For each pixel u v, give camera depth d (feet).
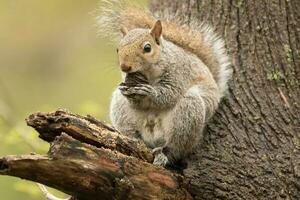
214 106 38.83
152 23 42.04
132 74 37.91
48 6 77.97
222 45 42.32
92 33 77.00
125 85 37.27
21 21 77.61
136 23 42.27
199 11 45.42
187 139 37.17
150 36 37.81
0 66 76.07
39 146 47.29
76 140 32.35
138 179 33.91
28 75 75.92
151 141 38.55
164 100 37.35
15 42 77.36
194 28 43.52
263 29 43.52
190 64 38.70
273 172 36.29
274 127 38.83
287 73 41.75
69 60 76.13
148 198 34.19
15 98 73.41
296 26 43.42
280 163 36.68
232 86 41.32
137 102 37.63
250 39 43.39
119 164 33.30
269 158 36.96
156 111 37.93
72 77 74.28
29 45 77.36
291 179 36.04
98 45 75.61
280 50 42.63
